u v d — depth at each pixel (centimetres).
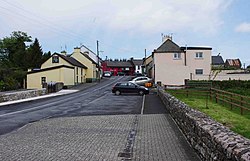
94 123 1472
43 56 7994
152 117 1684
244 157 452
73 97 3372
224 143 561
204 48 5166
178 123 1352
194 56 5162
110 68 11944
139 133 1201
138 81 5078
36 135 1179
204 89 3538
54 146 981
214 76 4847
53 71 5212
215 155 623
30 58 7612
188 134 1026
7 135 1190
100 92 4191
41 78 5250
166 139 1078
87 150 924
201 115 984
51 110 2116
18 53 7738
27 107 2347
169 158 821
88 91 4431
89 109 2144
